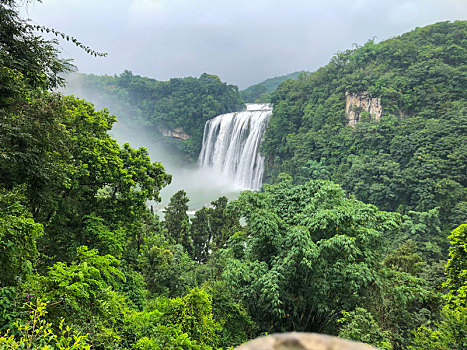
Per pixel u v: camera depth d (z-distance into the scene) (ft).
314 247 40.63
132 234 67.05
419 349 37.81
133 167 62.49
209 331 33.94
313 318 48.06
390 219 47.96
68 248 50.11
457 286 51.83
